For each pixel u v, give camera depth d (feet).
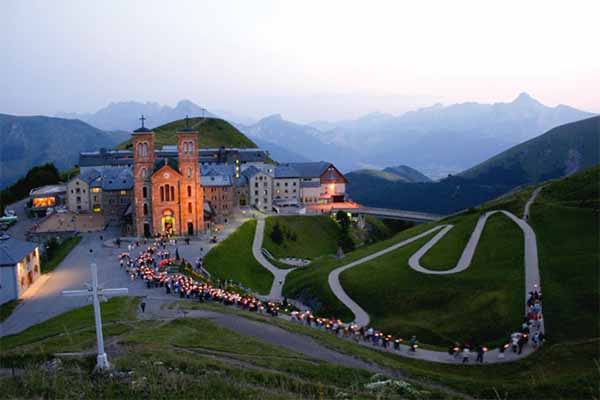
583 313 214.48
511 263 288.30
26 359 126.21
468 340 218.79
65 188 617.21
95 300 114.01
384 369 160.86
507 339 209.26
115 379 107.24
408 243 388.78
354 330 224.53
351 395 111.04
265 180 616.39
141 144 419.33
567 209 354.95
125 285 279.08
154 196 421.59
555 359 176.45
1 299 256.32
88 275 303.68
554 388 139.74
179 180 423.23
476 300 251.19
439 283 282.15
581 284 239.09
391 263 333.83
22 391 99.86
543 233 330.13
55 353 131.54
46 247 390.42
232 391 103.50
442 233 395.96
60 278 298.97
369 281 304.50
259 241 451.94
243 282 341.00
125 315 205.26
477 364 187.42
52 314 233.96
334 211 634.02
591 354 171.94
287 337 190.08
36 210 569.64
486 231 367.66
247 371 124.57
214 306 236.43
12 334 202.18
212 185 529.45
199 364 124.98
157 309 221.66
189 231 434.30
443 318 244.83
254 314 230.48
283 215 577.43
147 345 146.20
